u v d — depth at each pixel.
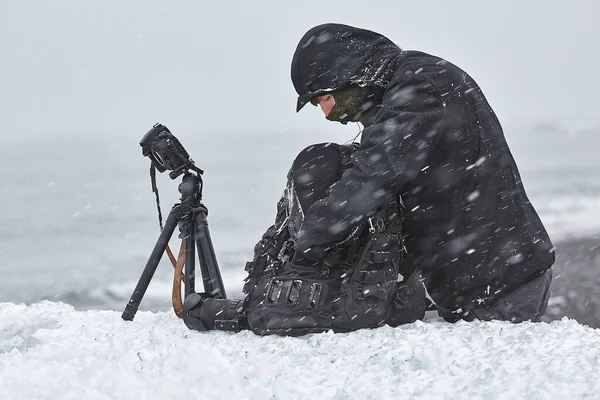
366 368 7.52
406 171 8.99
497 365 7.13
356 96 9.54
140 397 7.14
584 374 6.70
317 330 9.10
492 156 9.59
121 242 59.69
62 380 7.55
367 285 9.15
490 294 9.70
